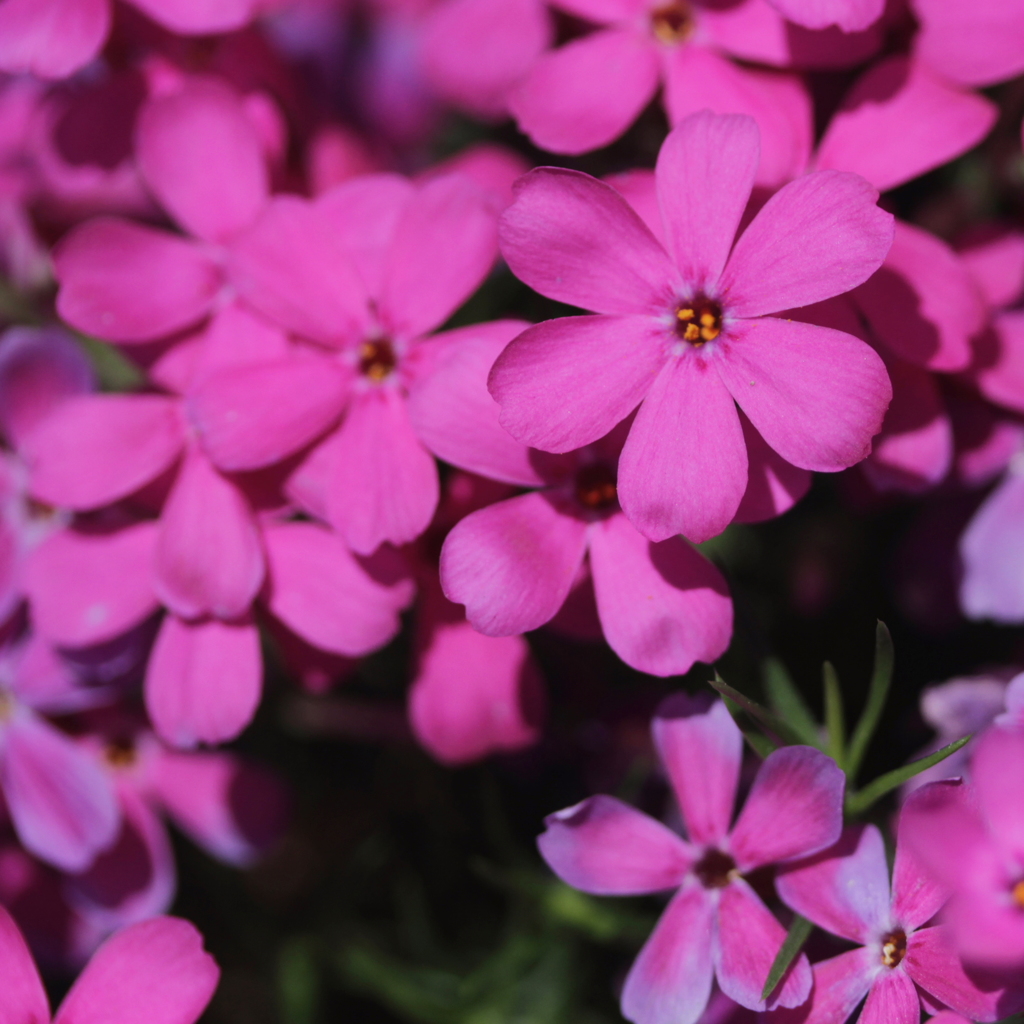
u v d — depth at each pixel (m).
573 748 0.24
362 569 0.23
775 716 0.22
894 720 0.24
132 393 0.24
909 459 0.22
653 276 0.22
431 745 0.23
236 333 0.23
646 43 0.23
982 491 0.24
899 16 0.23
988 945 0.21
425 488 0.22
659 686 0.24
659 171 0.22
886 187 0.23
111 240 0.23
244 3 0.24
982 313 0.22
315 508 0.23
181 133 0.23
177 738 0.23
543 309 0.25
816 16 0.22
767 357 0.21
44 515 0.24
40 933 0.25
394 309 0.23
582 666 0.24
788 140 0.23
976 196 0.24
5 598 0.24
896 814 0.22
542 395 0.21
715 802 0.22
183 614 0.23
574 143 0.23
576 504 0.22
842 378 0.21
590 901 0.24
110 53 0.24
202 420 0.23
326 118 0.26
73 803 0.24
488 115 0.26
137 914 0.24
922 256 0.22
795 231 0.21
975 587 0.24
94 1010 0.22
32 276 0.25
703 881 0.22
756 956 0.22
